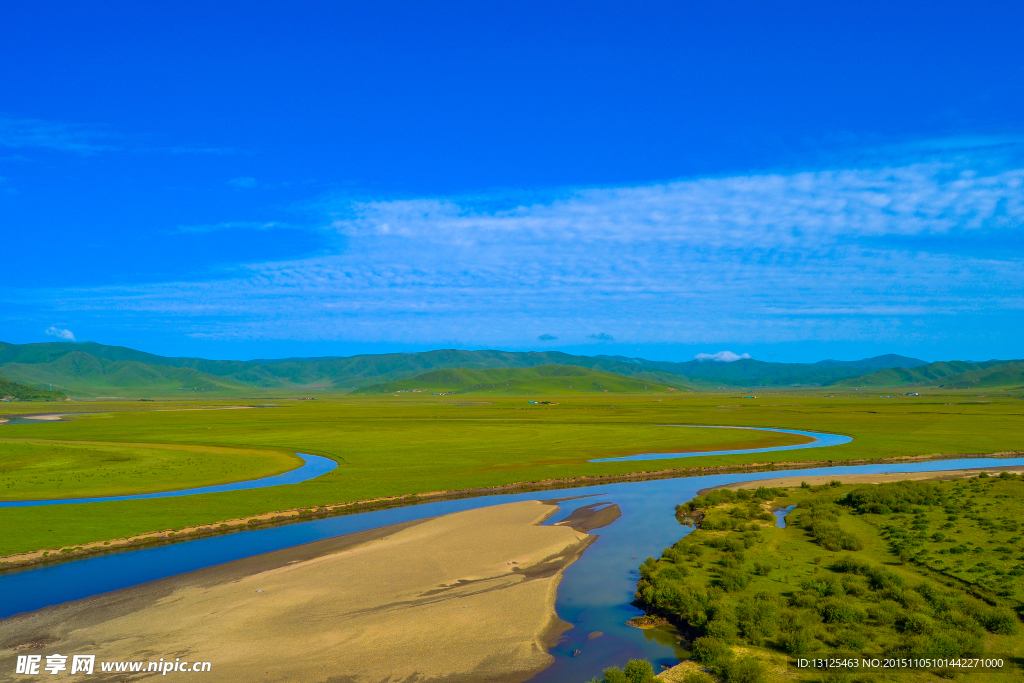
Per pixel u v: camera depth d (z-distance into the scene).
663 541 43.81
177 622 28.62
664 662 25.23
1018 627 26.77
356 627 28.11
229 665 24.42
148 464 79.62
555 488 66.19
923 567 35.31
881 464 83.44
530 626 28.42
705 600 30.27
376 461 83.50
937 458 87.56
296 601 31.20
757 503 56.03
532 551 40.34
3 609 30.81
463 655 25.45
